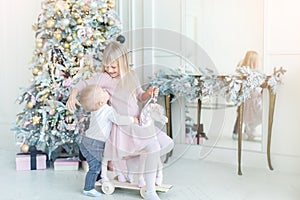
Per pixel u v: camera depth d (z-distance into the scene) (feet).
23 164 11.89
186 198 9.38
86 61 11.45
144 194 9.43
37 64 11.60
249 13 11.72
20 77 14.33
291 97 11.35
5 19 14.46
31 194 9.72
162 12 13.01
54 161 11.96
